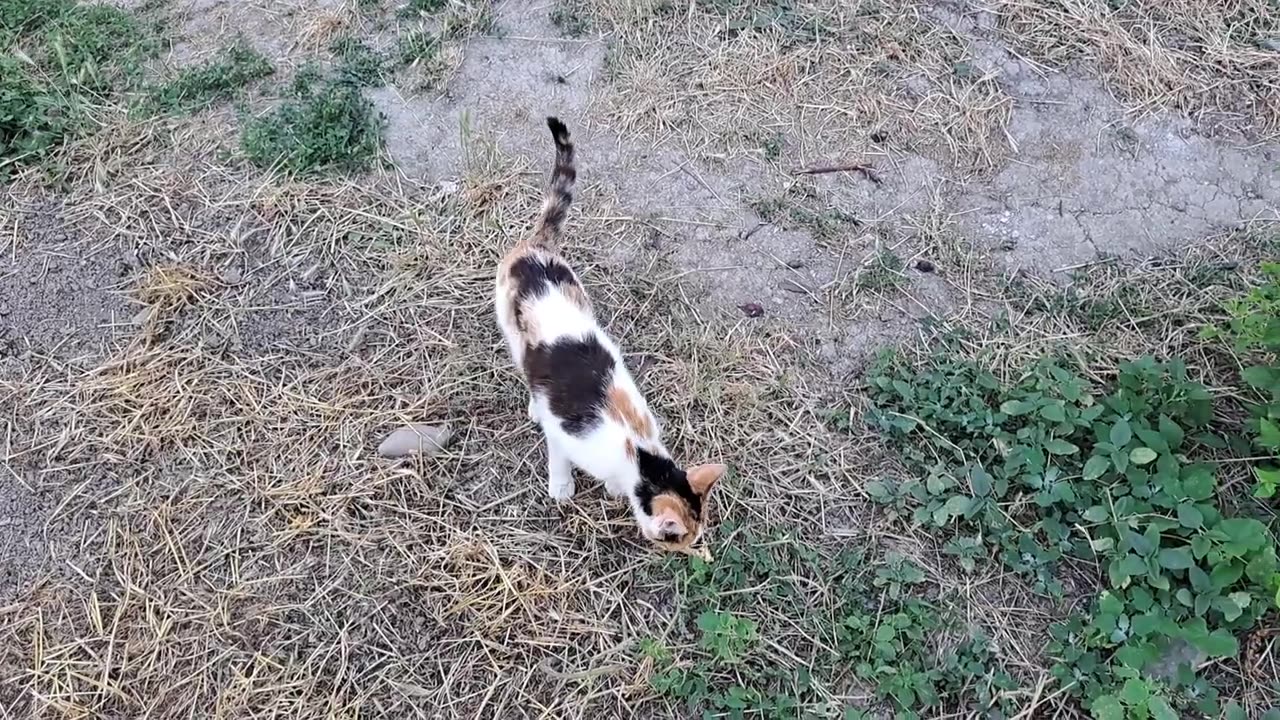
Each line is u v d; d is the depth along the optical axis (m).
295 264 1.74
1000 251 1.80
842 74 2.04
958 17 2.13
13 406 1.54
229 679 1.30
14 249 1.75
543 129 1.97
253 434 1.52
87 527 1.43
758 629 1.35
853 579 1.39
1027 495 1.46
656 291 1.72
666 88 2.02
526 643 1.34
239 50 2.07
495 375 1.60
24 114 1.90
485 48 2.10
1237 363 1.61
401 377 1.60
